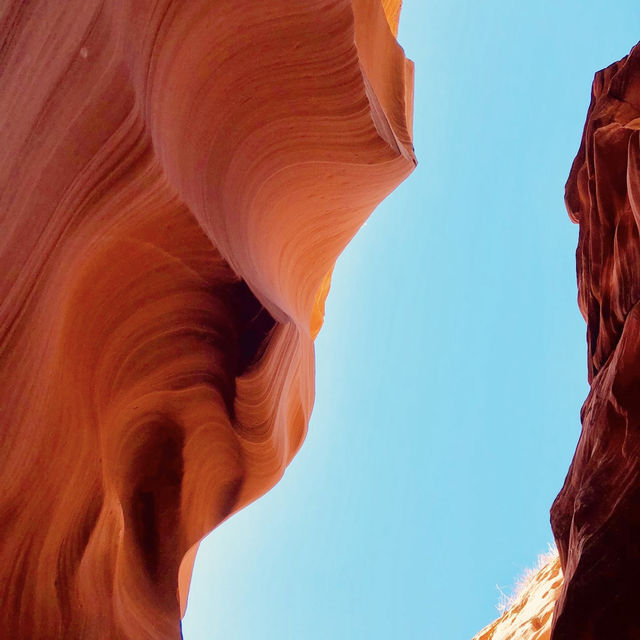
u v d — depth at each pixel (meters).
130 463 6.23
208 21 5.07
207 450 7.00
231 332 6.17
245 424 6.90
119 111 3.94
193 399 6.35
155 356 5.71
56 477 4.18
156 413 6.28
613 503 6.77
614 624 6.11
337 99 6.55
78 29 3.55
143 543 6.56
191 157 5.36
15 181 3.22
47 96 3.40
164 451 6.59
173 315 5.64
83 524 4.71
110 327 5.00
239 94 5.91
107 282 4.75
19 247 3.33
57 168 3.57
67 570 4.54
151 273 5.16
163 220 4.92
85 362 4.66
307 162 7.20
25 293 3.45
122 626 5.51
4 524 3.83
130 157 4.17
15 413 3.55
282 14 5.66
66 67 3.50
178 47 4.82
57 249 3.73
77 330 4.48
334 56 6.26
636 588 6.13
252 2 5.36
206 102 5.54
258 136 6.44
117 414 5.52
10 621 4.05
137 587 6.21
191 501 7.12
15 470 3.73
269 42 5.79
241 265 6.13
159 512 6.71
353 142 7.10
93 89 3.73
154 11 4.38
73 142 3.67
